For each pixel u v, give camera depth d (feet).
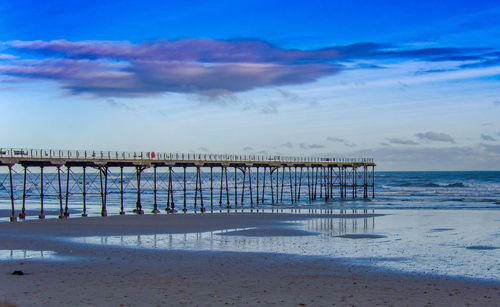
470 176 626.23
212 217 151.94
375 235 111.96
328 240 103.76
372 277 67.00
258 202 247.50
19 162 147.84
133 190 396.16
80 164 161.58
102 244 97.30
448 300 54.85
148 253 86.33
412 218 152.56
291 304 52.01
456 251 89.71
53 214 185.78
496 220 146.30
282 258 81.51
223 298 54.19
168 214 163.12
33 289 57.82
